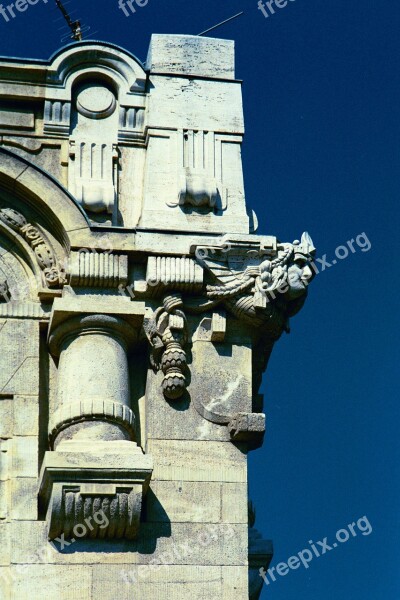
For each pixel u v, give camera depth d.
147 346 34.97
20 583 33.12
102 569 33.34
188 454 34.28
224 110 36.56
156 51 36.81
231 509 34.00
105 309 34.62
